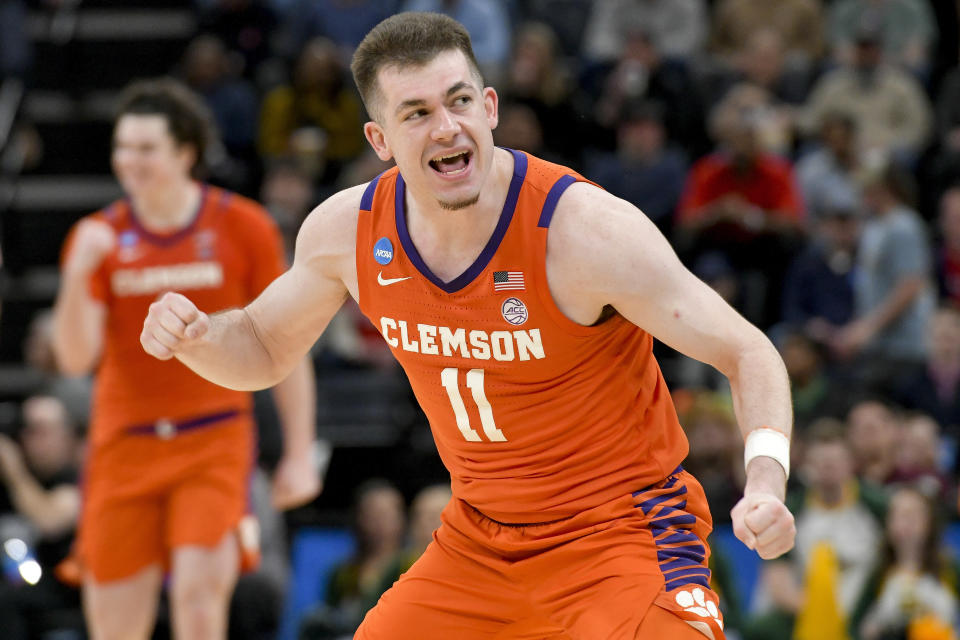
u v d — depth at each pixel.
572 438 11.52
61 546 26.20
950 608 24.00
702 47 41.53
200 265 18.39
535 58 37.00
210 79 39.56
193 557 17.83
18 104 41.09
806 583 24.58
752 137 33.72
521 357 11.24
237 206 18.62
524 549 11.73
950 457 29.48
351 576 25.97
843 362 31.92
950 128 38.72
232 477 18.25
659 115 36.72
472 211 11.02
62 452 27.25
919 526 24.00
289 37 41.06
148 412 18.17
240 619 23.25
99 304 18.41
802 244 33.56
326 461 30.36
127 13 45.59
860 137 37.84
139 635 18.73
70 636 25.72
